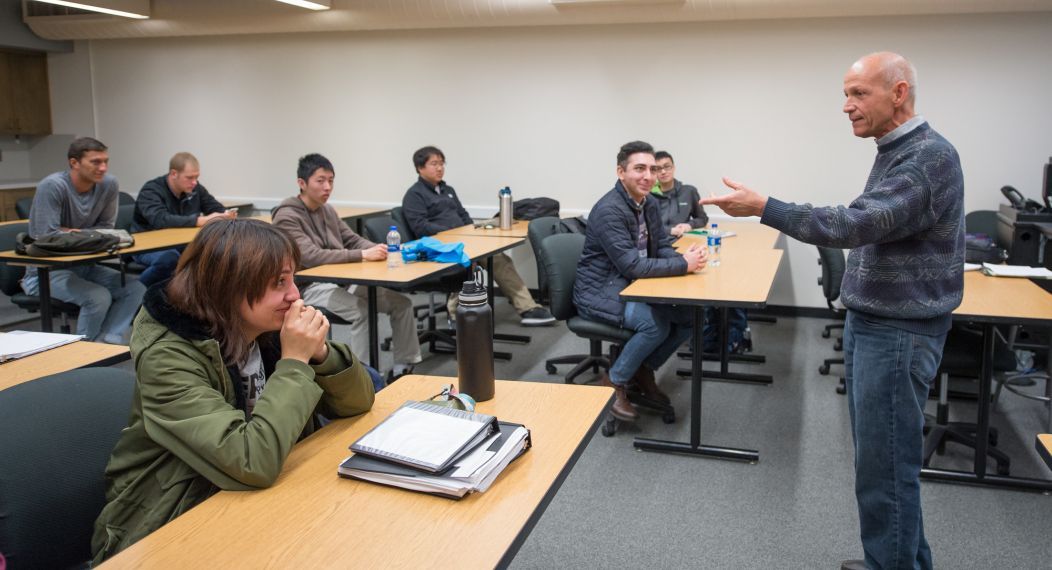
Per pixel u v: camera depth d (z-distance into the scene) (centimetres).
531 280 600
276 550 99
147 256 465
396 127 615
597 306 324
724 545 230
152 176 691
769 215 180
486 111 589
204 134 668
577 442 135
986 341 262
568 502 260
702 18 498
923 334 181
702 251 318
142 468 122
